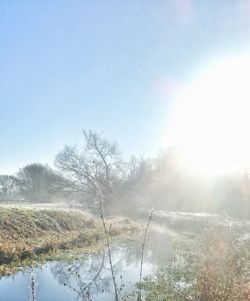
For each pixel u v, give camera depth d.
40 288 17.98
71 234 34.28
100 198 8.15
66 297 16.72
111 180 73.00
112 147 73.88
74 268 22.55
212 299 12.88
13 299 16.48
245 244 21.86
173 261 23.17
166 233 39.16
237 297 12.47
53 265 23.31
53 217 36.69
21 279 19.78
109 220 45.50
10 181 121.06
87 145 73.56
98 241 32.72
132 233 38.56
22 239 28.84
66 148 75.31
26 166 105.50
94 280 19.70
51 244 28.08
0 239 26.78
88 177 71.44
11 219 31.30
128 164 79.69
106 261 24.66
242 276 15.30
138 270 21.80
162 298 15.87
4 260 23.09
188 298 14.98
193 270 19.09
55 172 83.81
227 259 16.66
